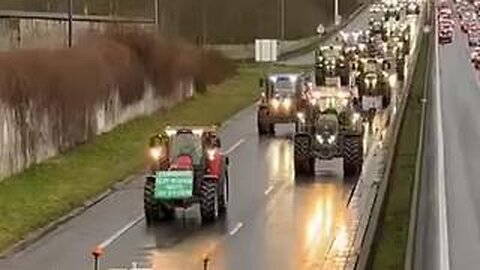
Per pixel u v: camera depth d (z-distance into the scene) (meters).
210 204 47.75
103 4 140.75
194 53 124.06
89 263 40.56
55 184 57.81
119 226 47.78
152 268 39.19
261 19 194.00
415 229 41.34
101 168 64.00
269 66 154.00
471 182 56.56
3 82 59.41
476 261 39.00
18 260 41.44
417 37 175.12
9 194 54.03
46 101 65.88
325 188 56.25
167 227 47.28
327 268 38.16
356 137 61.00
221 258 40.47
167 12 155.88
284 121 82.62
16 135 60.22
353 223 45.84
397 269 33.59
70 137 70.50
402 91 97.62
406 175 53.72
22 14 86.75
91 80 76.75
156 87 97.75
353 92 70.25
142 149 72.44
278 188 56.56
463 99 108.38
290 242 42.97
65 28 92.88
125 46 92.38
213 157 48.88
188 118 93.31
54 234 46.44
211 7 179.00
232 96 115.19
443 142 73.56
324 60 109.94
